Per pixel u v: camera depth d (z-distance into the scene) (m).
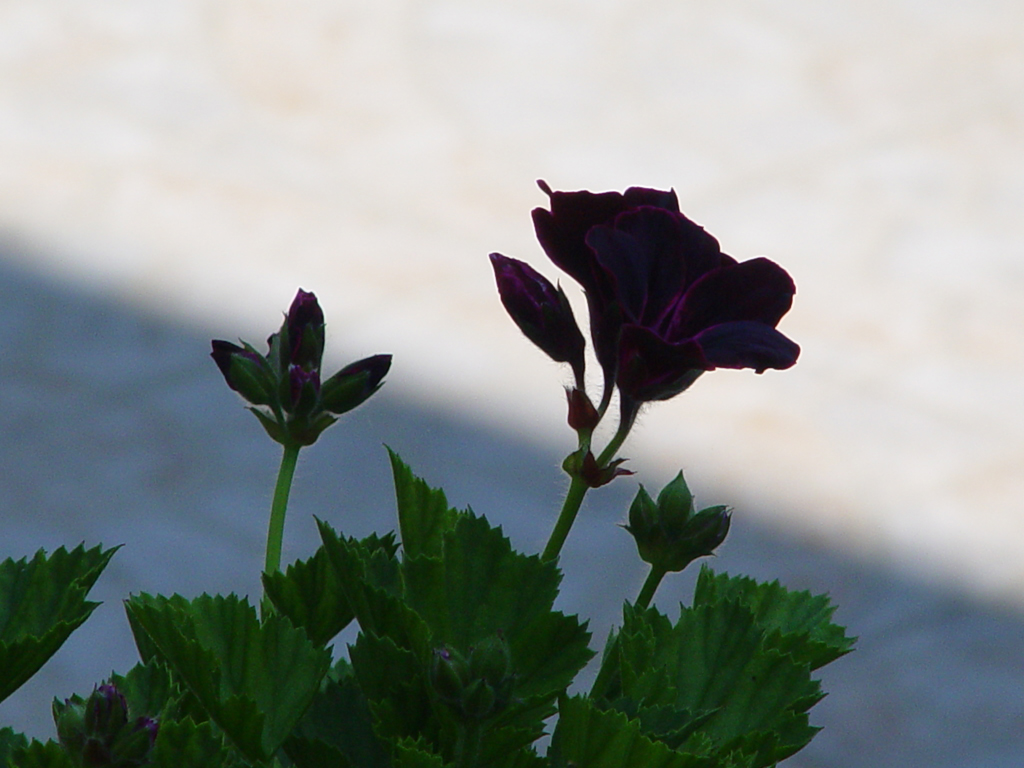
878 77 4.98
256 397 1.06
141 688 1.03
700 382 3.47
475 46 4.97
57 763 1.00
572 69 4.89
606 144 4.51
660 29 5.17
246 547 2.91
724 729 1.05
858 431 3.36
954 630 2.84
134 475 3.07
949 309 3.82
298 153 4.31
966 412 3.44
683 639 1.05
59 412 3.23
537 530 2.98
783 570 2.96
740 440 3.30
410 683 1.03
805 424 3.36
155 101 4.48
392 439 3.23
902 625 2.84
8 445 3.11
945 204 4.29
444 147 4.41
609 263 1.03
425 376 3.44
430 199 4.15
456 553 1.04
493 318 3.65
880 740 2.57
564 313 1.04
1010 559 3.02
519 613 1.04
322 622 1.06
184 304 3.64
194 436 3.19
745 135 4.61
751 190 4.32
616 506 3.06
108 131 4.31
